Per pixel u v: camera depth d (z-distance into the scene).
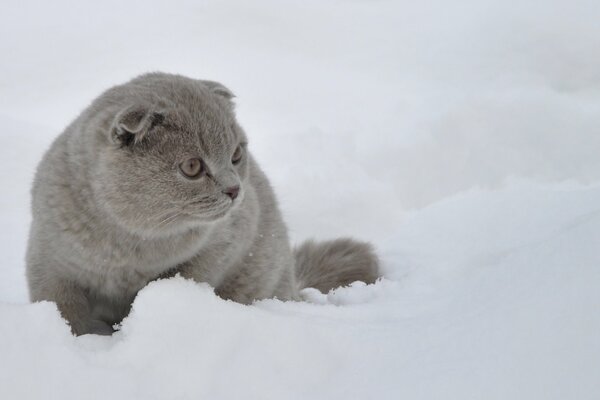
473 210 9.66
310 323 5.22
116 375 4.66
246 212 7.06
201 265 6.77
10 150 12.70
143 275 6.56
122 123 6.05
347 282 9.44
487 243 8.36
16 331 4.81
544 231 8.13
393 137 14.28
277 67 18.69
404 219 12.34
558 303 5.00
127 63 18.31
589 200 8.93
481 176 13.35
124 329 5.31
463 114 14.36
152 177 6.22
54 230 6.31
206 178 6.39
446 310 5.75
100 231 6.23
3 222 10.62
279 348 4.93
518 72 17.77
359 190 12.62
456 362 4.71
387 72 18.58
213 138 6.40
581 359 4.43
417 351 4.95
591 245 5.62
